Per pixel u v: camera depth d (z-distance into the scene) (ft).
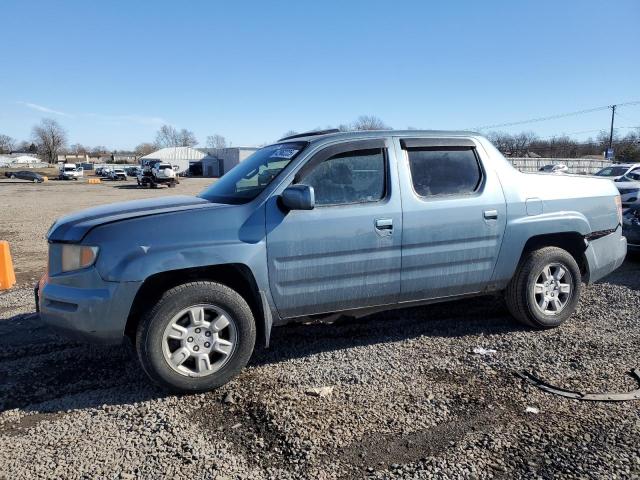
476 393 11.75
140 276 11.41
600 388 11.87
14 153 483.92
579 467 8.94
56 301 11.84
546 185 15.92
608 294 19.45
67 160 432.25
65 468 9.17
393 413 10.91
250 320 12.38
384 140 13.94
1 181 185.06
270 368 13.32
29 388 12.42
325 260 12.98
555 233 15.79
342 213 13.05
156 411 11.20
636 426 10.23
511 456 9.31
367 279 13.50
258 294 12.51
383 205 13.51
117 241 11.53
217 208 12.41
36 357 14.33
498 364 13.30
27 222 53.26
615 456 9.23
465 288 14.90
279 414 10.93
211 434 10.23
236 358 12.28
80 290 11.55
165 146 456.86
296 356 14.08
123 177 210.18
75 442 10.02
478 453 9.41
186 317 12.00
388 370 13.05
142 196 101.40
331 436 10.06
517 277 15.55
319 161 13.20
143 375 13.10
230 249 12.05
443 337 15.34
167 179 142.82
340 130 14.52
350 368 13.19
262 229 12.40
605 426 10.25
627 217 25.75
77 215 13.21
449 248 14.28
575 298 16.17
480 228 14.58
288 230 12.57
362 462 9.23
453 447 9.62
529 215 15.31
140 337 11.60
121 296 11.37
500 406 11.14
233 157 263.49
